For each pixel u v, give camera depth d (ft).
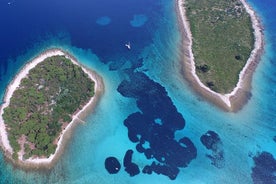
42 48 428.56
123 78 386.52
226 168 299.79
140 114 346.33
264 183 288.92
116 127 333.42
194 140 322.14
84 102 351.25
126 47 429.79
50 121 326.03
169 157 309.22
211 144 318.24
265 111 346.74
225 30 447.42
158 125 335.67
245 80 378.12
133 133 328.70
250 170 297.94
